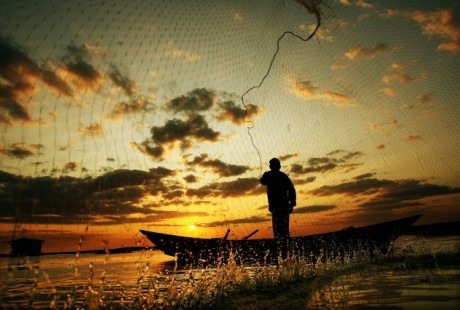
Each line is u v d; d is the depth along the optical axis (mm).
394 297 3207
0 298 3994
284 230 7230
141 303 3518
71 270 8148
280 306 3070
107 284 5211
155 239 8203
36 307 3502
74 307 3510
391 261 6891
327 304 3047
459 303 2812
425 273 4852
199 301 3535
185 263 8086
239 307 3127
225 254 7734
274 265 6926
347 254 7684
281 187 7301
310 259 7445
